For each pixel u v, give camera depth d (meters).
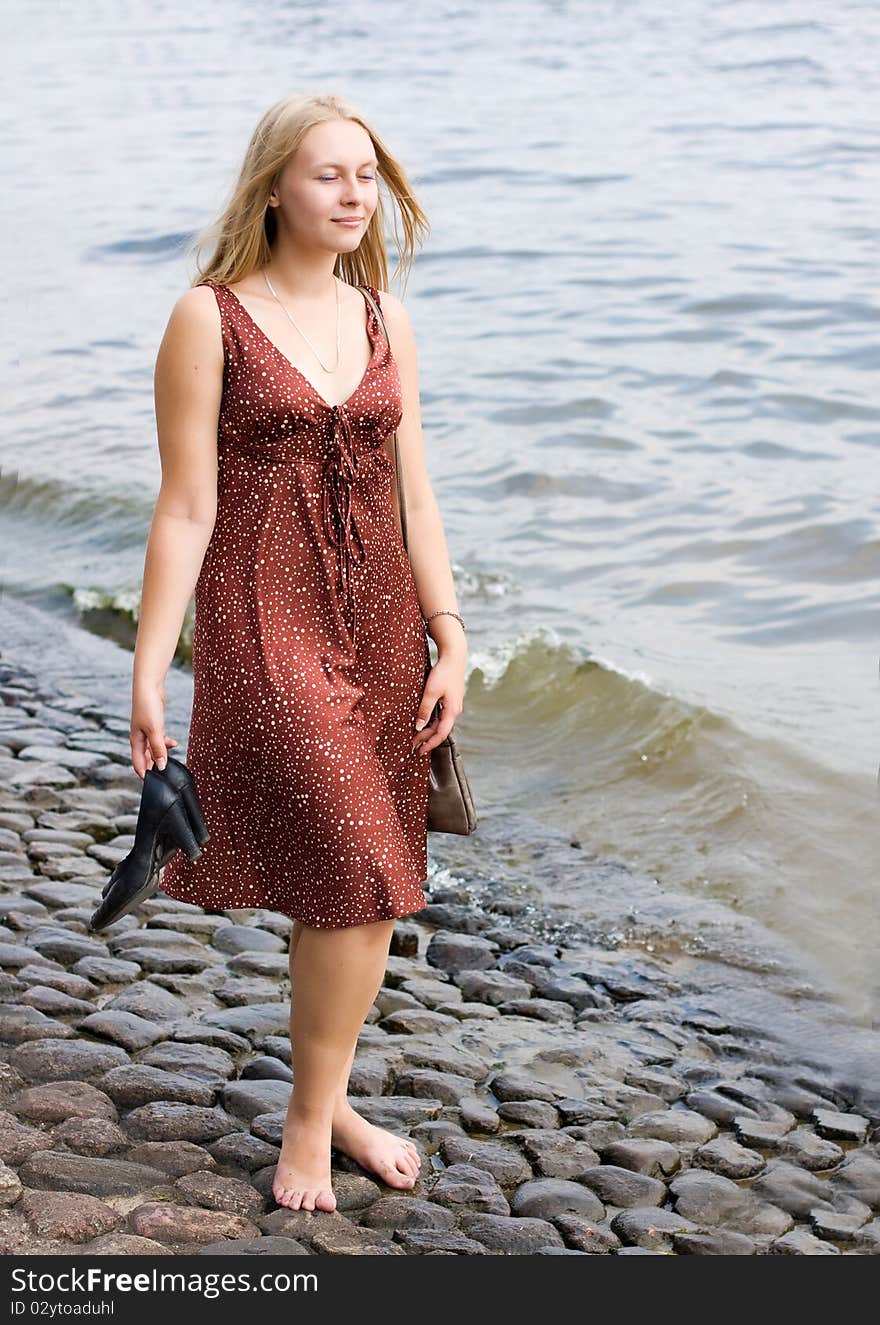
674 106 20.80
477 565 7.44
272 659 2.79
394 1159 3.12
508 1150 3.26
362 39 31.02
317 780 2.78
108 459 9.25
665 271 12.68
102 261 14.44
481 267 13.15
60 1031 3.54
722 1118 3.47
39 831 4.73
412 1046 3.69
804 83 21.86
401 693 2.97
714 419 9.39
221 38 33.06
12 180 18.34
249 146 2.85
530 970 4.14
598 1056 3.70
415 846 3.10
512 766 5.62
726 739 5.46
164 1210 2.87
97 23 37.84
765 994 4.05
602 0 33.50
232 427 2.80
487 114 20.98
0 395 10.54
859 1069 3.69
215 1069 3.46
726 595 7.05
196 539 2.82
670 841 4.96
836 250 13.02
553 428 9.34
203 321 2.78
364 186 2.81
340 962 2.87
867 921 4.38
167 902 4.37
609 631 6.59
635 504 8.15
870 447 8.80
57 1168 2.98
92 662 6.55
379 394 2.86
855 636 6.51
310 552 2.83
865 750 5.34
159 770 2.79
